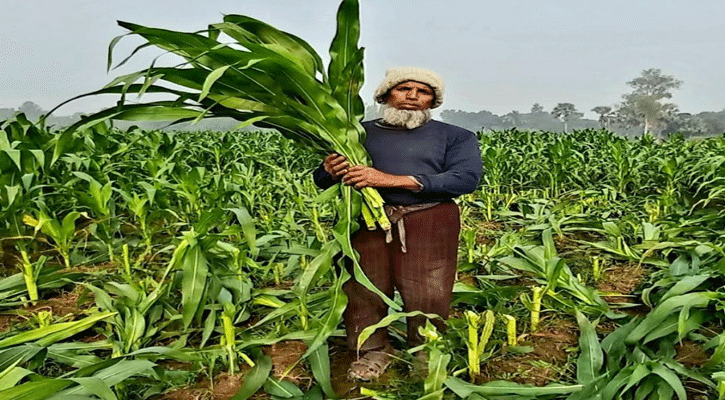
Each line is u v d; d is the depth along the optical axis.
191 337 2.87
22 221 3.98
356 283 2.46
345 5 1.93
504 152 8.71
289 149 9.91
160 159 5.91
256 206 5.79
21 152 4.20
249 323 3.09
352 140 2.14
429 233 2.38
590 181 8.27
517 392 2.12
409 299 2.47
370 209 2.28
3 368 1.92
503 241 4.09
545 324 3.02
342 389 2.39
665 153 8.77
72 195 4.52
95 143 6.34
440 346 2.21
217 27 1.87
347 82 2.07
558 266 2.87
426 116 2.36
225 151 8.59
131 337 2.49
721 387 1.88
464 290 3.19
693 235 4.30
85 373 1.90
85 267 3.99
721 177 5.30
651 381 2.03
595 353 2.36
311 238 3.94
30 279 3.33
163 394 2.32
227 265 3.18
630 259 3.97
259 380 2.25
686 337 2.70
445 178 2.24
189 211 5.28
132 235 4.78
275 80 1.96
